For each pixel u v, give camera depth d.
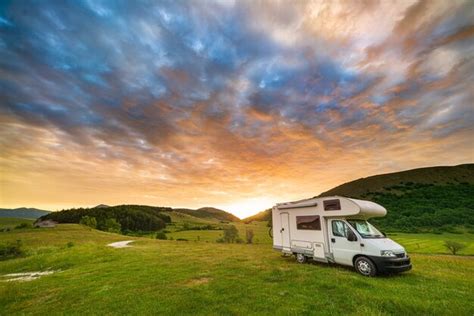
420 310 6.98
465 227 60.53
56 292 10.20
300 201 14.41
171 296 8.59
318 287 9.06
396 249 10.84
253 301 7.79
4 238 46.56
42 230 62.41
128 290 9.65
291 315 6.70
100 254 21.38
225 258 16.91
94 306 8.08
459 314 6.71
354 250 11.30
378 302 7.47
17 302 9.32
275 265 13.54
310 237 13.39
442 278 10.59
